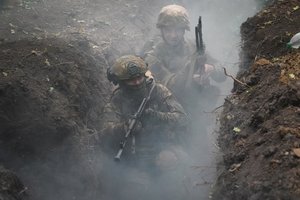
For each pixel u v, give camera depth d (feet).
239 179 8.28
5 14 21.89
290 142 7.82
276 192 7.14
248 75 11.40
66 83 15.66
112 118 14.70
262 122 9.18
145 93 14.08
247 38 13.52
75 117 15.12
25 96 13.62
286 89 9.13
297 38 10.68
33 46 16.61
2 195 10.50
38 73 14.98
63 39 19.24
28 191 12.40
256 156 8.38
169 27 16.24
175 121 14.19
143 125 14.11
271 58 11.62
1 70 14.19
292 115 8.54
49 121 13.82
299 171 7.23
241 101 10.60
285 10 13.41
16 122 13.09
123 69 13.67
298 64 10.01
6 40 19.01
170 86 15.79
